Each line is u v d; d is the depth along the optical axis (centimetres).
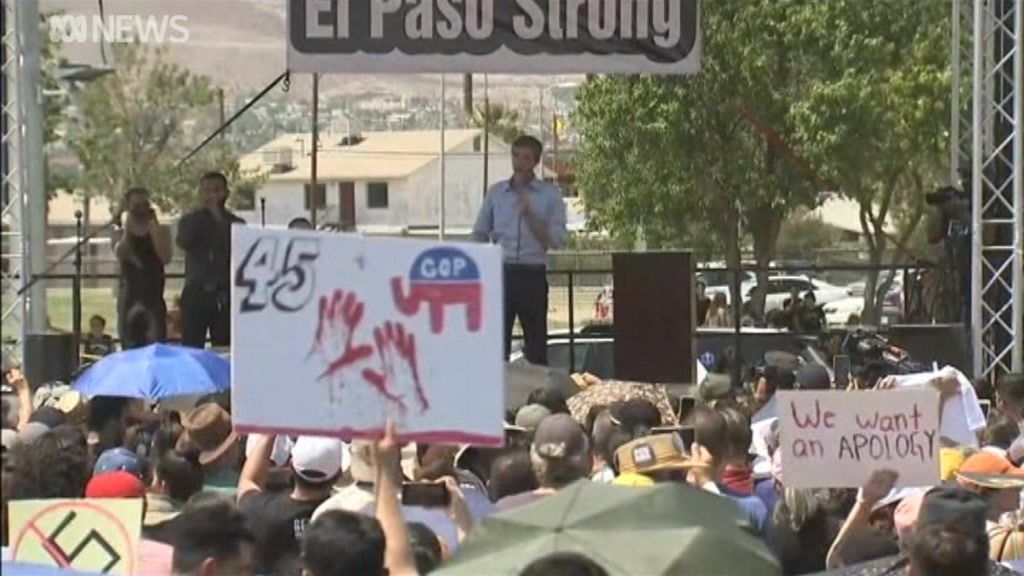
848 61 10575
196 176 13888
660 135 10462
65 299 10881
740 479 2298
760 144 10562
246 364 1711
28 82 5338
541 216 4853
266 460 2278
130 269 5253
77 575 1659
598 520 1609
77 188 14138
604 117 10581
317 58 5038
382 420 1697
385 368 1695
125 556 1772
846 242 13475
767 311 7288
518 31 5028
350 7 5028
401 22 5028
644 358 4891
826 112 10475
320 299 1700
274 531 2139
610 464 2445
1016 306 4772
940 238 5572
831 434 2064
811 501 2161
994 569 1762
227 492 2345
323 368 1703
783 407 2069
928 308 5606
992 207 4947
